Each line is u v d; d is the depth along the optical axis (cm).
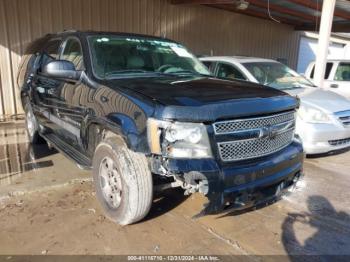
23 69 633
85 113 360
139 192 311
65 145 464
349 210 393
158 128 272
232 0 1022
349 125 567
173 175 277
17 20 861
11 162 524
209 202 277
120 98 313
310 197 426
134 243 312
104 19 1020
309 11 1319
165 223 349
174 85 338
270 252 306
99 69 379
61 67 379
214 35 1359
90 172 483
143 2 1105
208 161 275
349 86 895
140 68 411
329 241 327
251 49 1541
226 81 390
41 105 521
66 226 337
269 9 1267
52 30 921
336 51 2406
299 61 1912
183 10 1228
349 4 1171
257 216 373
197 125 273
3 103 883
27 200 392
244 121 294
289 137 356
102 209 364
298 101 367
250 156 300
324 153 607
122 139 319
